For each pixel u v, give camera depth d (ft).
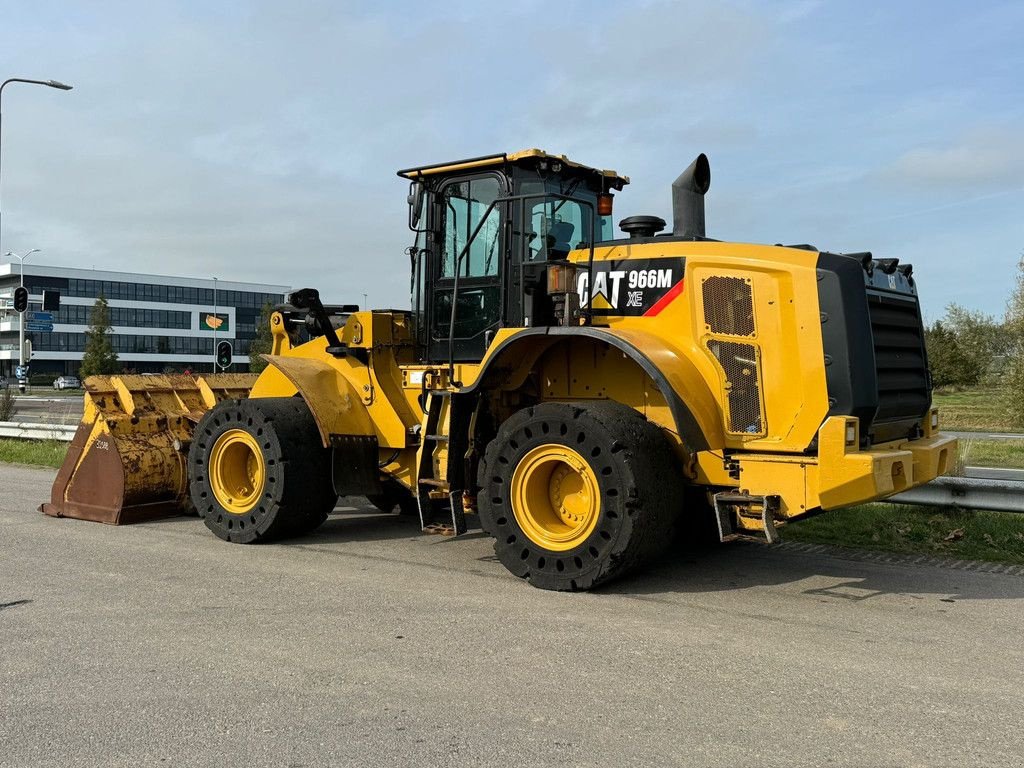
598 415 18.04
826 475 16.87
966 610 17.19
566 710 11.90
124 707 11.97
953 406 112.78
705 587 18.92
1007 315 84.53
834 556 22.08
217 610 16.70
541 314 21.22
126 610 16.66
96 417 26.55
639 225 21.29
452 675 13.21
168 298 323.78
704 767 10.24
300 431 23.15
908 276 20.59
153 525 25.86
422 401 22.48
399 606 17.06
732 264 18.44
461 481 20.98
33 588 18.34
